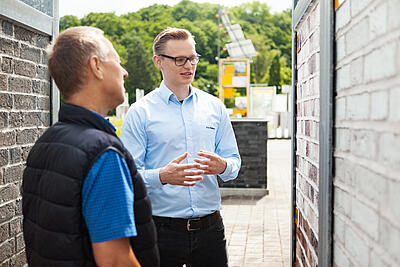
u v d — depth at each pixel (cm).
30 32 282
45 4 298
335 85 164
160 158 238
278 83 4484
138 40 4556
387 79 108
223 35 4791
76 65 142
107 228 130
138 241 145
